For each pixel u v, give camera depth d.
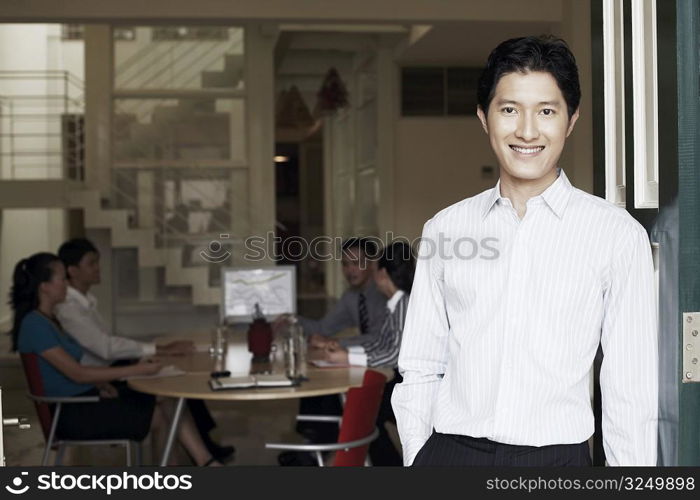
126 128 8.29
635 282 1.53
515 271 1.57
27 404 6.23
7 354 7.45
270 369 3.72
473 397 1.60
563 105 1.55
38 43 9.57
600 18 1.96
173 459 4.36
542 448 1.55
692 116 1.57
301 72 10.59
